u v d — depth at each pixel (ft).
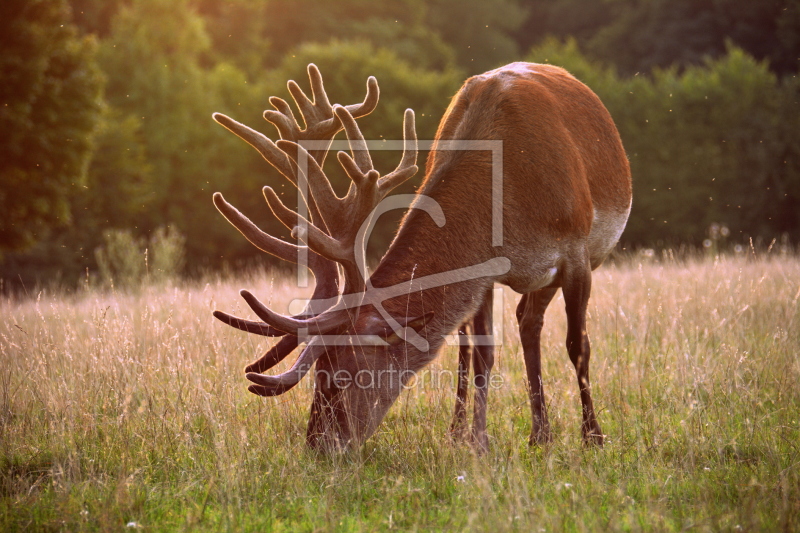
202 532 25.48
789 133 160.04
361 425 30.73
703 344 42.98
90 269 154.81
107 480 29.35
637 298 55.16
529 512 24.80
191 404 35.42
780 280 58.34
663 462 30.91
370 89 35.58
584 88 41.65
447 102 162.81
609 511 25.81
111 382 37.22
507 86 36.65
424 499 27.71
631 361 42.96
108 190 154.30
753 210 160.35
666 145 164.66
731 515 25.12
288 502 27.76
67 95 110.22
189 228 165.37
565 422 35.73
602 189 38.88
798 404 36.63
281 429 34.42
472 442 33.06
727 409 35.29
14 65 100.89
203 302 56.59
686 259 80.18
